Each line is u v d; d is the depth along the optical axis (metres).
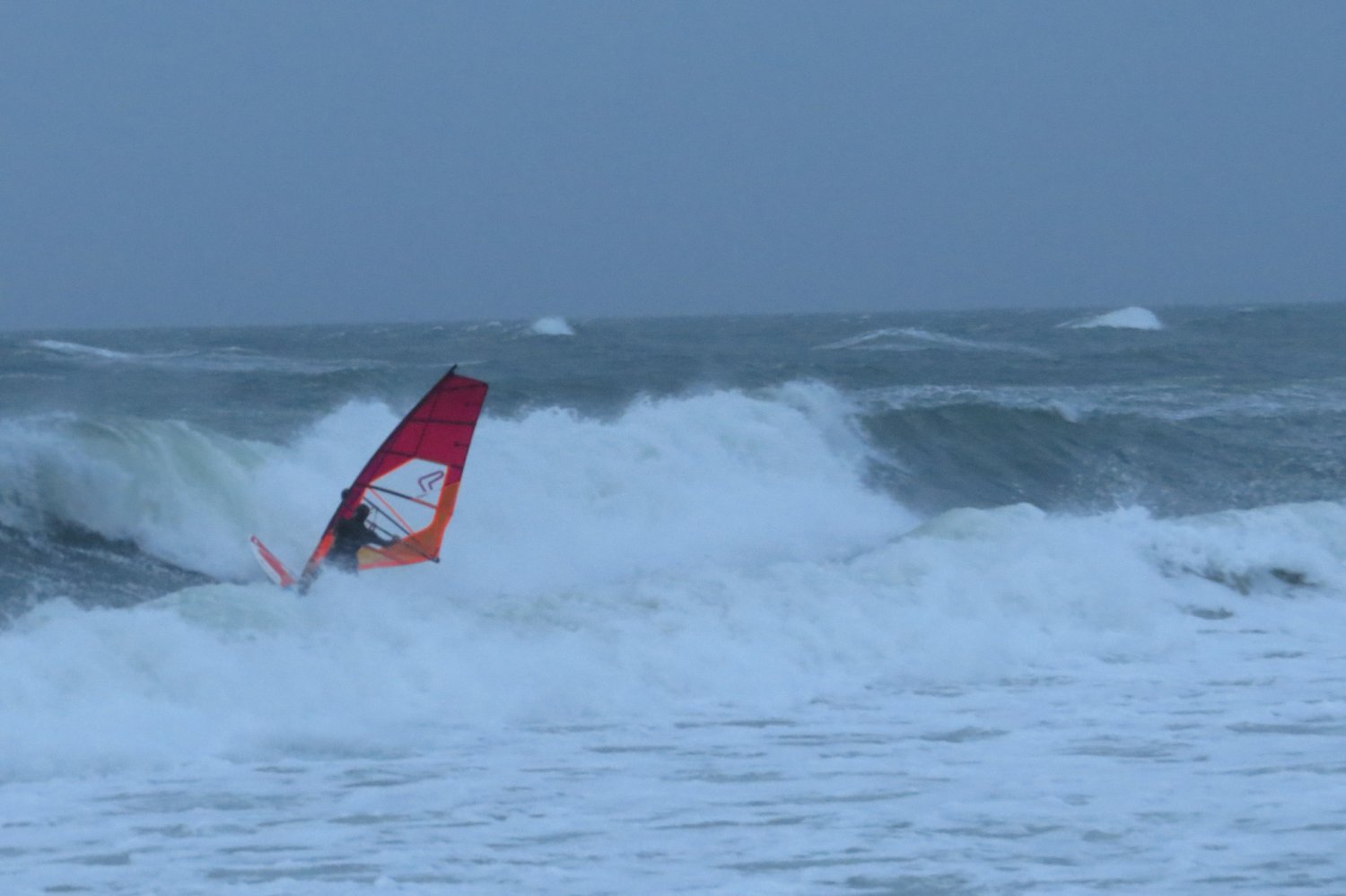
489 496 51.91
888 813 23.64
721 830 22.81
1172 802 24.00
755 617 36.97
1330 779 25.38
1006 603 40.59
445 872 20.89
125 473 45.41
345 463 51.09
